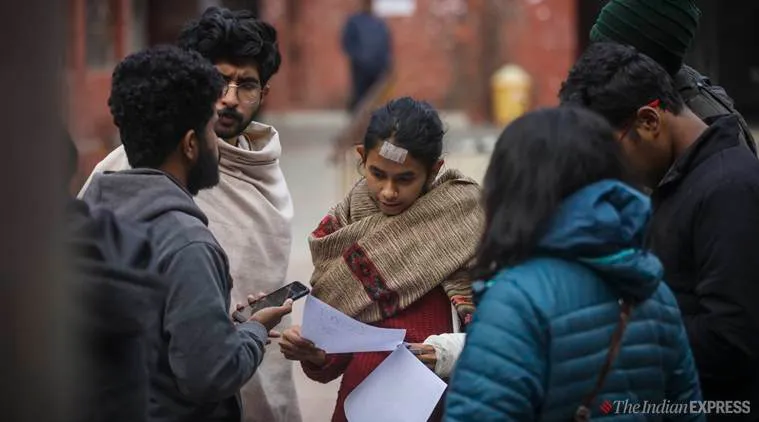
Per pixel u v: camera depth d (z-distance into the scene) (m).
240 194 7.18
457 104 38.50
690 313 6.04
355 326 6.11
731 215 5.85
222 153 7.14
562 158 4.96
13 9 3.62
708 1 29.06
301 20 47.34
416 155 6.34
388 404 6.25
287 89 46.81
